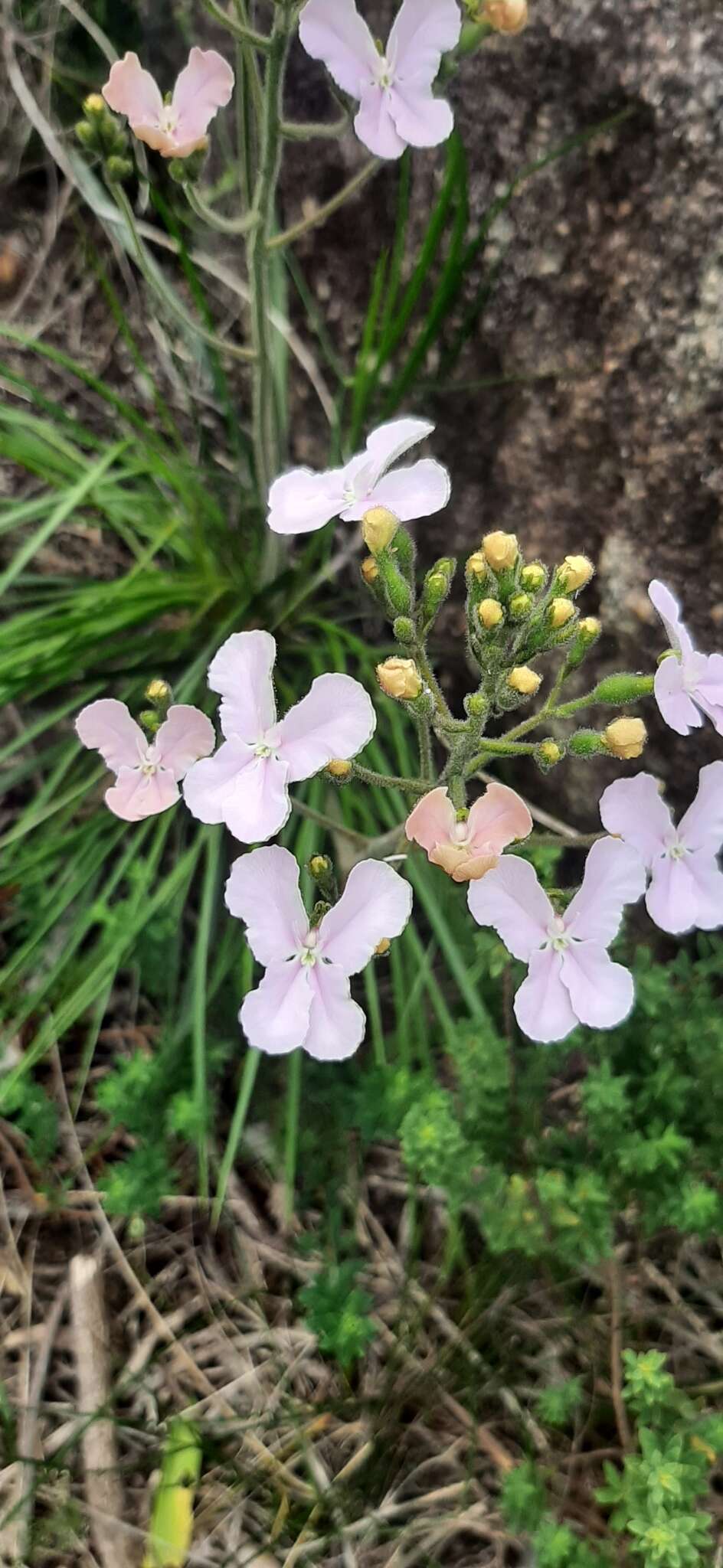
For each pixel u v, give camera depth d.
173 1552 0.10
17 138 0.15
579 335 0.12
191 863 0.13
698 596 0.12
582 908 0.08
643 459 0.12
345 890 0.08
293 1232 0.12
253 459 0.16
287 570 0.14
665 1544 0.09
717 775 0.08
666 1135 0.10
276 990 0.08
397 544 0.09
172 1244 0.12
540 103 0.12
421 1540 0.11
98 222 0.16
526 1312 0.12
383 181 0.14
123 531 0.14
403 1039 0.12
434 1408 0.11
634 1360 0.10
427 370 0.14
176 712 0.09
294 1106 0.11
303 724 0.08
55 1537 0.10
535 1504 0.10
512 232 0.13
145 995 0.14
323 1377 0.12
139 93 0.10
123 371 0.16
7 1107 0.12
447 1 0.09
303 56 0.14
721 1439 0.10
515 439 0.13
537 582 0.08
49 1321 0.12
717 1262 0.12
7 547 0.15
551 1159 0.11
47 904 0.13
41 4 0.15
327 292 0.15
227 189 0.15
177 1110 0.11
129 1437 0.11
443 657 0.15
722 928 0.13
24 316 0.16
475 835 0.08
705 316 0.11
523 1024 0.08
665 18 0.11
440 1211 0.12
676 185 0.11
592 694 0.09
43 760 0.14
